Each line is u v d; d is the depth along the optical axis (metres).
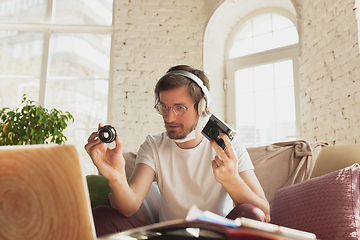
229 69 3.59
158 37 3.55
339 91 2.28
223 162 1.00
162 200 1.29
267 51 3.30
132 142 3.34
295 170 1.55
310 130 2.69
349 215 1.09
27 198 0.40
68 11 3.84
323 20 2.50
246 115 3.40
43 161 0.40
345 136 2.20
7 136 2.57
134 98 3.43
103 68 3.68
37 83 3.68
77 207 0.41
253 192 1.10
